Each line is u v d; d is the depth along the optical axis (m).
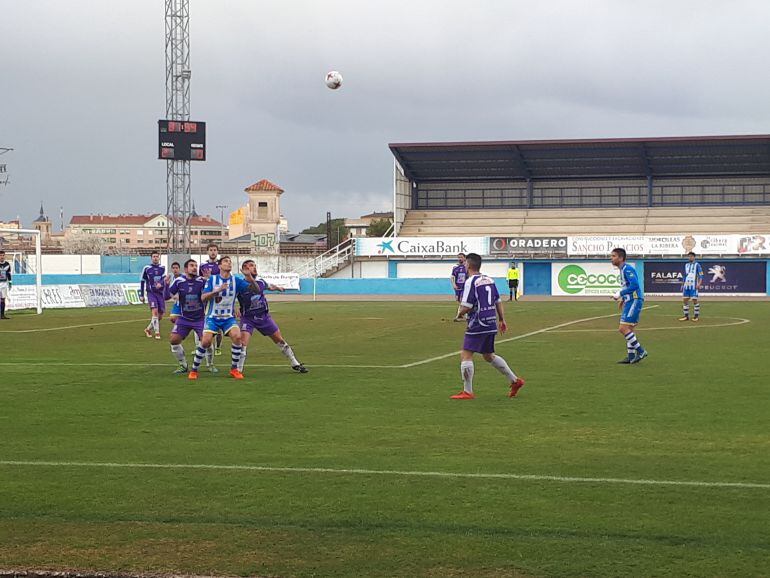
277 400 13.85
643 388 14.88
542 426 11.42
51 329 30.38
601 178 75.19
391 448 10.09
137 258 69.12
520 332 27.48
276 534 6.96
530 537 6.82
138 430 11.33
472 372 13.91
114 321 34.97
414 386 15.38
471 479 8.57
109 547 6.70
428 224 76.19
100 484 8.49
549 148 72.38
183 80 78.62
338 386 15.45
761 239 64.44
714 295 65.12
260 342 24.58
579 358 19.69
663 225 71.94
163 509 7.64
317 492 8.14
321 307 46.66
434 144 73.06
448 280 65.88
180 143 74.75
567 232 73.06
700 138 68.69
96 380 16.50
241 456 9.71
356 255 72.00
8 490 8.29
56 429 11.43
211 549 6.64
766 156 70.25
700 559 6.34
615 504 7.66
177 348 17.61
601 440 10.48
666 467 9.03
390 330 29.19
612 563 6.28
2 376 17.14
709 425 11.39
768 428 11.16
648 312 40.03
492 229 74.38
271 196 105.12
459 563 6.31
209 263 19.91
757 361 18.86
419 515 7.41
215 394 14.58
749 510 7.45
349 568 6.24
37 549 6.68
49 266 65.69
